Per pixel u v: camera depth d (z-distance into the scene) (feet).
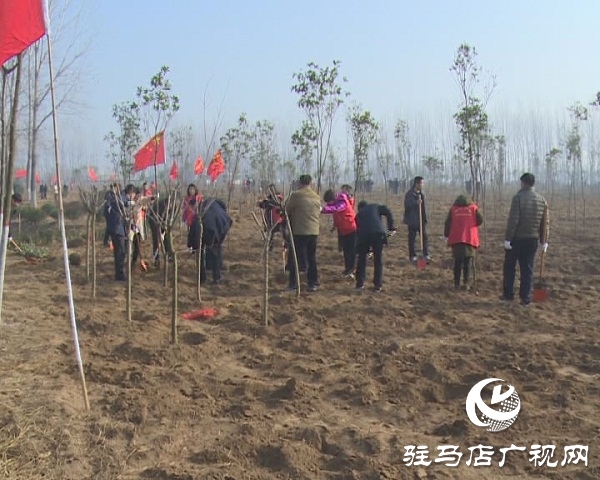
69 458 15.51
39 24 17.35
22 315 29.73
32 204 89.86
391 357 23.54
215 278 39.34
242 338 26.55
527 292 32.86
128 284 28.55
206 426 17.78
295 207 36.35
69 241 59.62
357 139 66.74
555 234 62.39
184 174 53.36
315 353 24.77
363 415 18.81
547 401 19.53
